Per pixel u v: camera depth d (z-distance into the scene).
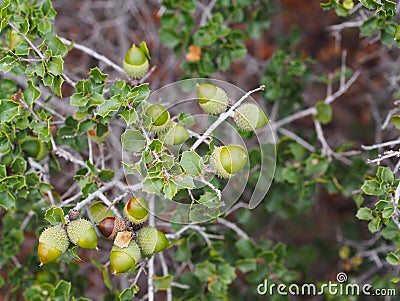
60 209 2.24
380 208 2.54
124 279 3.61
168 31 3.45
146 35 4.48
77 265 3.35
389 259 2.56
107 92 2.99
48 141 2.88
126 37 4.46
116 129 3.19
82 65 4.17
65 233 2.24
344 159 3.42
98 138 2.80
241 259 3.36
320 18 4.75
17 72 2.70
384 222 2.56
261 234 4.14
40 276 3.29
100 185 2.85
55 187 3.75
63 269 3.53
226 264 3.15
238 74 4.57
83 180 2.79
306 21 4.81
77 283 3.47
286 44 3.75
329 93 3.66
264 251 3.30
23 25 2.65
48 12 2.78
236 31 3.34
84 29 4.60
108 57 4.32
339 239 4.00
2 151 2.74
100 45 4.36
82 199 2.85
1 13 2.64
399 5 3.05
